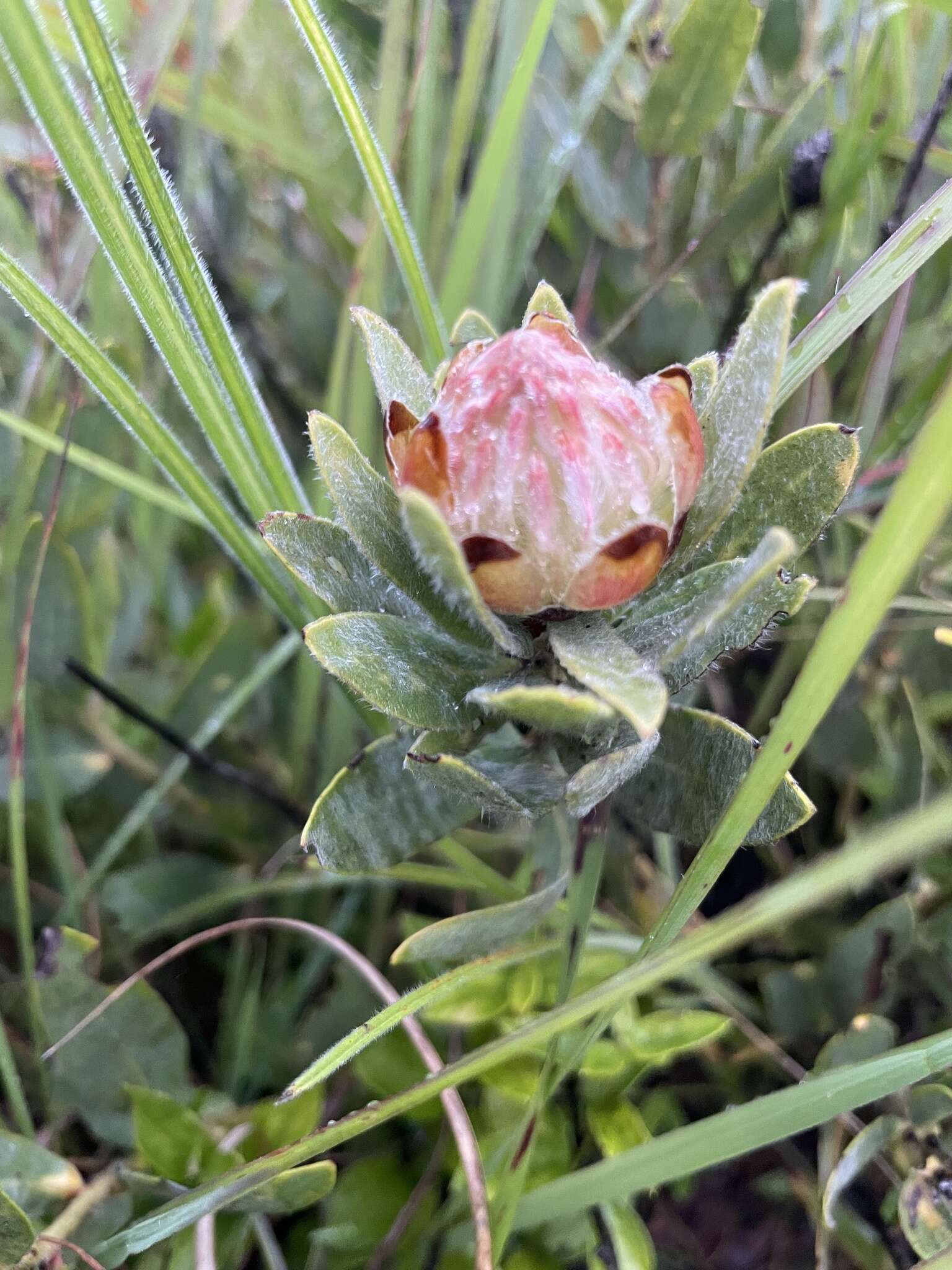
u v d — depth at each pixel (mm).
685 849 232
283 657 227
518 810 120
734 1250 193
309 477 258
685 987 209
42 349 235
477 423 116
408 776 143
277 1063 205
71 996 179
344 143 279
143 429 158
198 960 237
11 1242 145
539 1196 149
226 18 275
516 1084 177
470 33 215
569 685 131
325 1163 151
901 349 231
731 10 203
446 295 217
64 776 235
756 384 116
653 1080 207
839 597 107
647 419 118
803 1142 195
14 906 236
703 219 252
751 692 246
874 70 208
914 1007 196
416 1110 182
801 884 108
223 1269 166
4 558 224
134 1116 165
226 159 301
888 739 210
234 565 293
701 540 128
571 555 117
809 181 210
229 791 253
